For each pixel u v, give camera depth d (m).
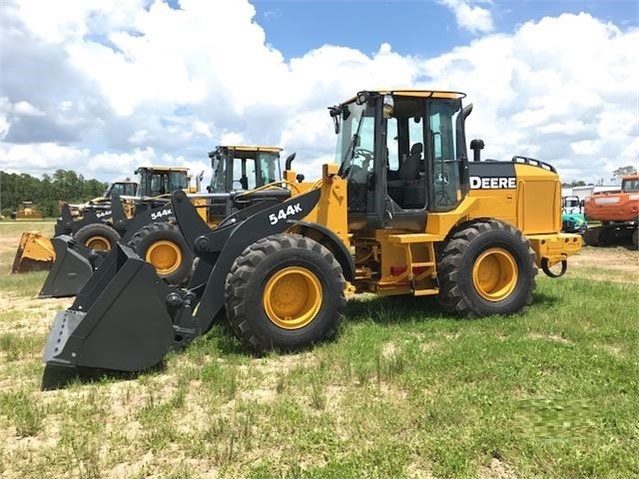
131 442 3.58
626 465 3.18
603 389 4.22
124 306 4.74
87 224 13.88
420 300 7.70
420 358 5.02
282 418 3.87
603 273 10.98
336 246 6.26
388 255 6.70
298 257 5.50
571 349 5.23
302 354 5.45
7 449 3.53
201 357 5.20
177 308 5.26
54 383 4.70
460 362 4.87
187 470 3.24
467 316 6.68
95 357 4.65
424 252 6.81
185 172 16.34
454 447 3.38
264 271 5.36
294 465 3.24
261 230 5.97
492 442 3.44
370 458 3.30
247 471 3.22
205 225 6.80
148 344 4.83
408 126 7.05
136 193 17.44
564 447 3.37
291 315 5.62
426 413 3.87
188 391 4.47
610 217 16.86
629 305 7.09
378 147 6.59
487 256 6.80
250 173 12.24
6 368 5.17
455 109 6.99
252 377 4.75
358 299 7.84
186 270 10.40
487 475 3.16
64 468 3.28
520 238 6.91
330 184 6.26
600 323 6.25
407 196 7.00
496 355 5.08
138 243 10.26
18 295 9.59
